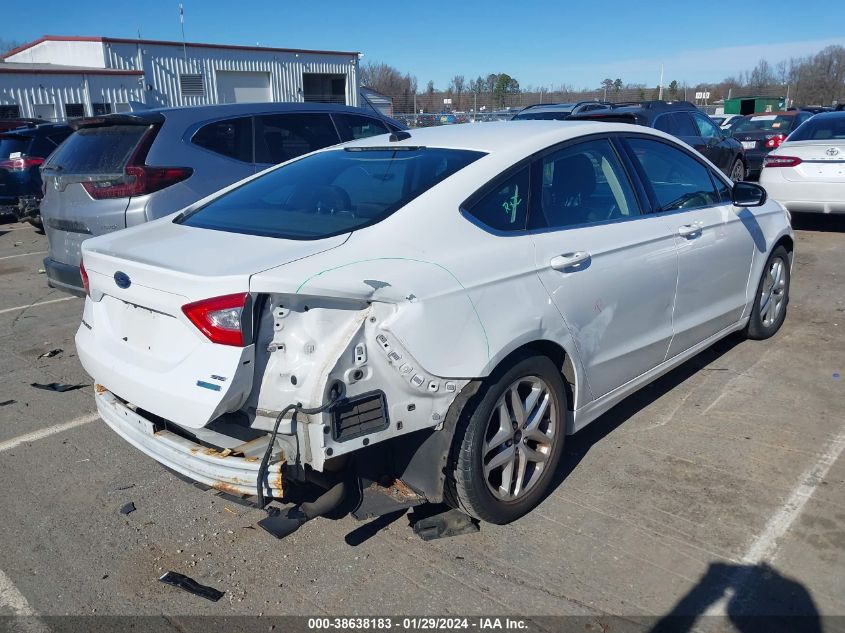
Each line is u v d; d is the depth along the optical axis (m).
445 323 2.79
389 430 2.72
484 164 3.29
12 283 8.38
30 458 4.05
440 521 3.25
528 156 3.42
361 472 2.92
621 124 4.11
